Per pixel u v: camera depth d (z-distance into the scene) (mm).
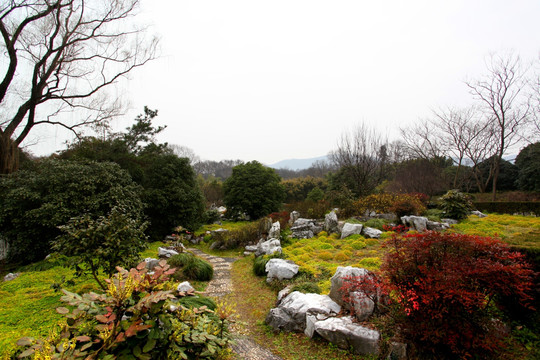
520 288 3658
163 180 16406
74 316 2758
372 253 9539
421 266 3875
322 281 7035
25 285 7070
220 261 11812
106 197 11203
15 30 13391
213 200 35438
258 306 6527
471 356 3686
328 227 13758
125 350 2699
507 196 23562
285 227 15516
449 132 24969
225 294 7402
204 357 3291
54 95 15289
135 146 24062
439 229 11742
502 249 4141
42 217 9977
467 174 27188
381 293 4898
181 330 3098
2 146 13086
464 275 3654
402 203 13891
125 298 2773
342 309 5145
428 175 21641
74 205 10555
